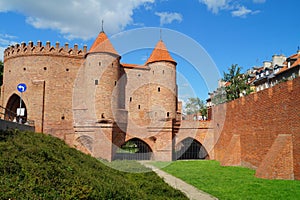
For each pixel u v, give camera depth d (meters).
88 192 10.18
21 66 43.81
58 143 22.03
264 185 19.06
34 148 14.20
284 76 42.59
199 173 26.06
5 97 44.88
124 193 11.65
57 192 9.66
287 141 21.58
